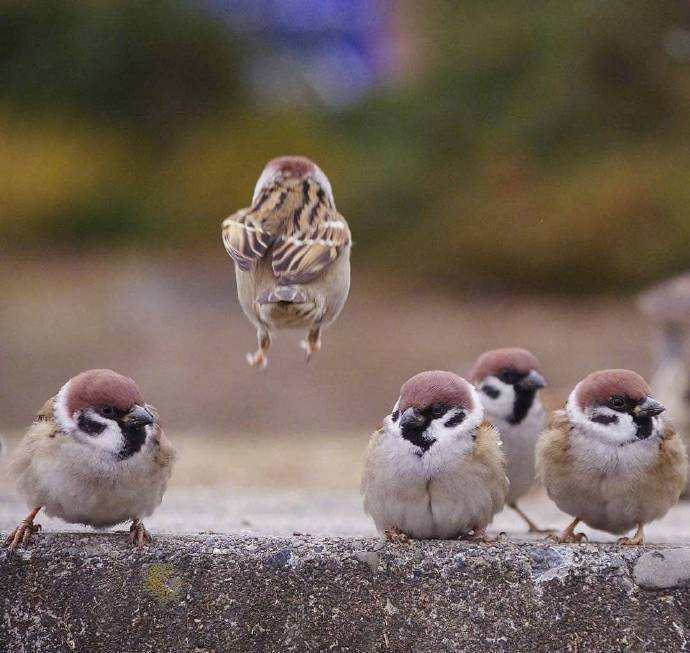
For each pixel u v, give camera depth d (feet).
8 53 102.37
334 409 52.54
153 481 14.61
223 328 69.82
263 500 23.77
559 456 16.12
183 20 101.60
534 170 81.30
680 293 29.27
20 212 94.68
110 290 78.07
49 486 14.39
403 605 14.07
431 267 81.10
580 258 78.13
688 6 79.20
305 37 107.14
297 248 15.90
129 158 99.96
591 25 80.33
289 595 14.07
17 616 14.15
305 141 96.02
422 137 85.30
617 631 14.05
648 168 78.64
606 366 59.21
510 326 69.97
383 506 15.30
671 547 14.47
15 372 58.29
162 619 14.05
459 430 15.05
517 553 14.20
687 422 25.88
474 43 84.28
